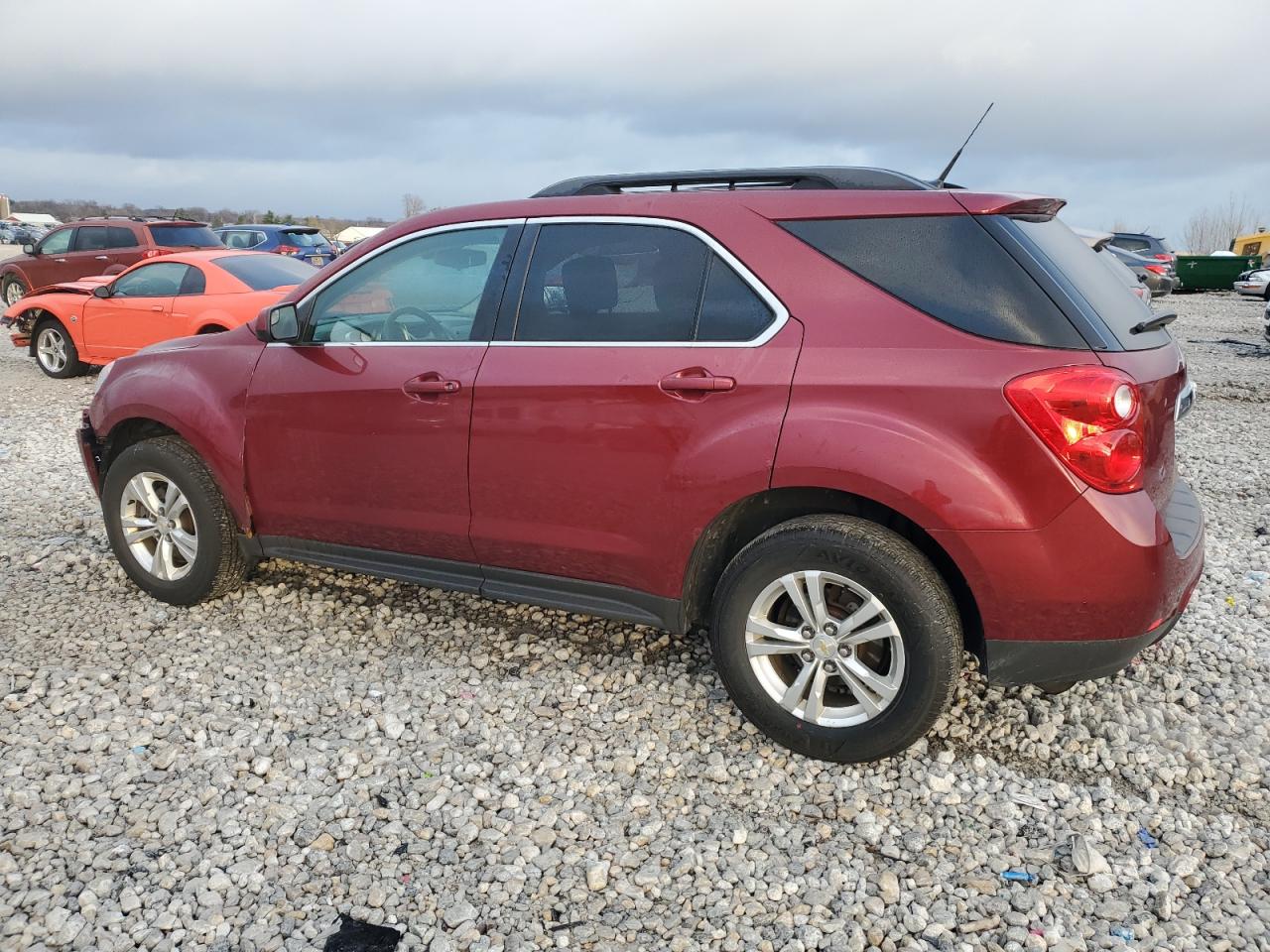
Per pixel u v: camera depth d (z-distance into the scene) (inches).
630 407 126.4
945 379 109.7
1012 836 110.9
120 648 157.6
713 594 127.4
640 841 110.7
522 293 138.8
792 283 120.2
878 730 117.8
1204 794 118.6
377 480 149.2
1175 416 120.2
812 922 98.1
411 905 100.7
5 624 167.0
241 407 160.1
